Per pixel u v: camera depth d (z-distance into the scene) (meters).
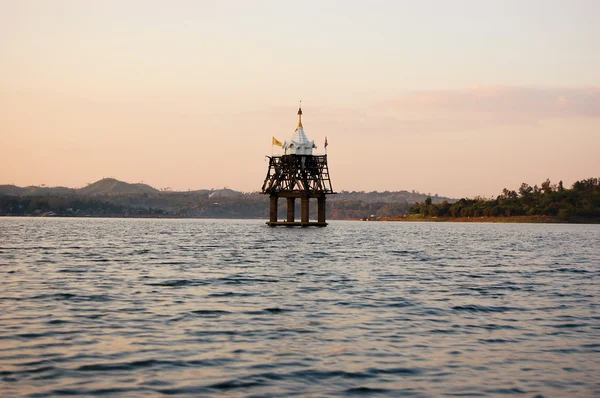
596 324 28.70
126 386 18.61
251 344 23.86
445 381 19.47
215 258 64.31
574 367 21.14
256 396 17.92
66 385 18.58
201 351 22.64
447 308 32.81
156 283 41.75
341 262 61.38
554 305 34.38
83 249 77.69
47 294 35.91
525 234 164.12
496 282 45.59
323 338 25.08
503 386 19.05
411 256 72.44
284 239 108.38
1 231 141.62
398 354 22.61
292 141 147.75
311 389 18.58
